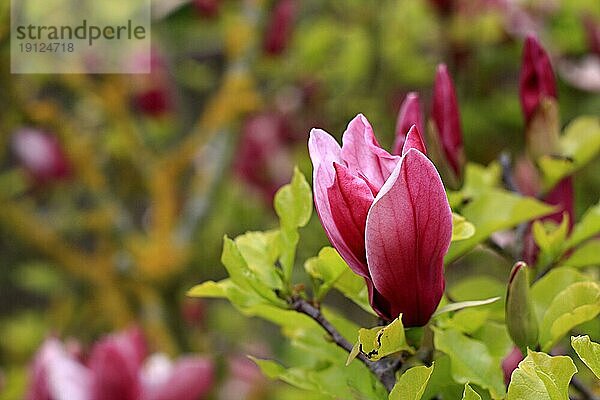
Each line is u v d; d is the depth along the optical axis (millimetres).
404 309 768
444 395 818
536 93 929
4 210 1626
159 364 1183
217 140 1673
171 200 1601
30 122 1604
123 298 1663
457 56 1540
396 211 741
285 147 1773
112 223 1646
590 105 1483
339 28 1780
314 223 1649
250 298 816
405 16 1716
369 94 1772
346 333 845
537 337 802
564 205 938
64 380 1055
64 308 1818
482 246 924
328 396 857
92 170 1653
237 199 1825
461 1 1515
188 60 1879
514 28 1500
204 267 1776
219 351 1597
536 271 902
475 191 931
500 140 1536
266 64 1673
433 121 895
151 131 1754
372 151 752
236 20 1662
